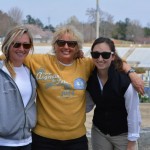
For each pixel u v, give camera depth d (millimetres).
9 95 2908
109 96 3143
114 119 3215
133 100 3119
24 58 3059
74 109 3080
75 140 3119
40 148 3104
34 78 3092
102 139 3309
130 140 3182
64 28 3146
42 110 3107
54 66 3115
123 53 32969
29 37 3025
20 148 2984
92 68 3232
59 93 3068
